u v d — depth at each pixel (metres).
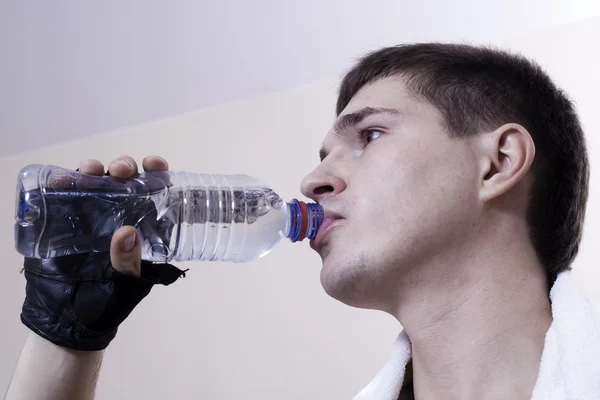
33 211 0.98
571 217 1.00
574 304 0.87
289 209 0.97
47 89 2.24
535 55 1.88
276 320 1.93
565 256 0.98
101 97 2.26
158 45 2.06
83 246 1.01
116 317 0.99
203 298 2.02
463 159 0.95
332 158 1.01
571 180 1.01
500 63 1.04
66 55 2.11
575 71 1.82
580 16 1.86
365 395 1.07
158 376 1.98
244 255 1.11
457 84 1.00
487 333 0.90
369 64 1.10
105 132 2.38
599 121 1.75
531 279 0.94
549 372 0.83
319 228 0.97
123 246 0.93
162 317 2.03
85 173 1.02
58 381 1.01
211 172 2.16
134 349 2.03
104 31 2.02
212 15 1.95
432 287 0.92
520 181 0.97
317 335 1.87
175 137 2.26
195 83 2.19
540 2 1.83
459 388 0.90
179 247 1.07
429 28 1.95
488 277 0.92
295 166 2.07
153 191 1.06
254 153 2.13
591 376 0.80
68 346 1.01
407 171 0.93
